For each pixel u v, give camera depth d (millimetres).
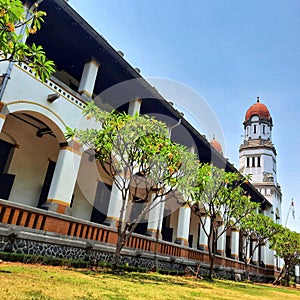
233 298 7289
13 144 12312
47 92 10062
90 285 5508
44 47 12445
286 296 11805
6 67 8758
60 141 10672
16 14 4086
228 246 26031
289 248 25375
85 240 10289
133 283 6965
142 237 13109
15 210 8336
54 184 10078
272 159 38906
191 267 16453
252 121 41469
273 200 35438
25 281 4926
